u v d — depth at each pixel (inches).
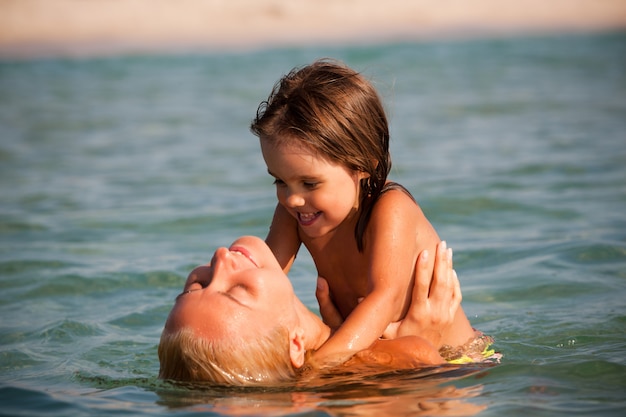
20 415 132.3
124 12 1425.9
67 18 1381.6
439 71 898.7
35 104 726.5
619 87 729.0
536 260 243.8
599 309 199.9
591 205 312.3
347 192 157.0
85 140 536.1
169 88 828.0
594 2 1572.3
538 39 1261.1
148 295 224.4
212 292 137.9
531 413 127.9
